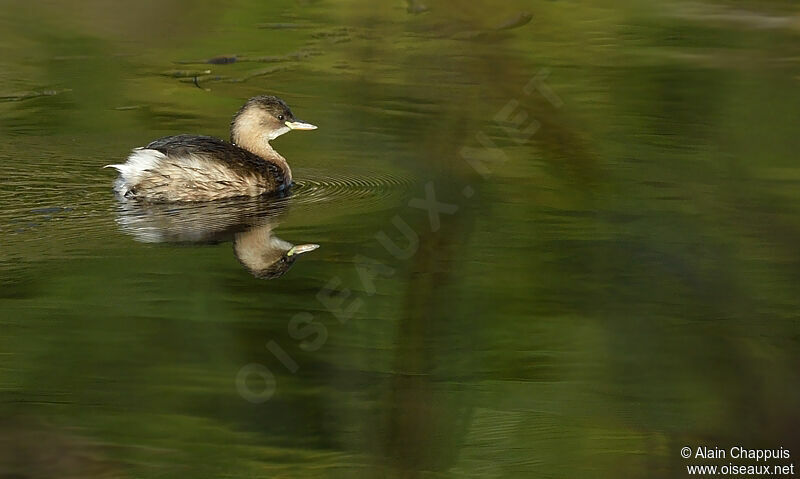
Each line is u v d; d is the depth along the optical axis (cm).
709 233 977
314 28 2458
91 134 2100
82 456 885
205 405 963
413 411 896
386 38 1195
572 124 1105
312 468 839
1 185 1788
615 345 963
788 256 908
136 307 1212
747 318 896
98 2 2712
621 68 1588
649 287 1026
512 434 862
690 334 909
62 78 2420
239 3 2620
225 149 1845
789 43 1257
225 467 859
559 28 1702
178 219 1652
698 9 1544
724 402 827
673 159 1267
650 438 833
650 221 1134
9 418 945
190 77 2412
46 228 1573
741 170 995
